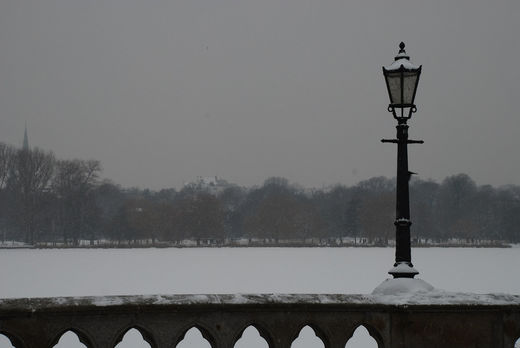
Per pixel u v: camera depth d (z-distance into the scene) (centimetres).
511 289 5934
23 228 19612
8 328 887
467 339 1024
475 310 1027
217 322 955
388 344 1012
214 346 955
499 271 8469
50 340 901
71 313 905
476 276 7562
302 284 6412
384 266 9431
